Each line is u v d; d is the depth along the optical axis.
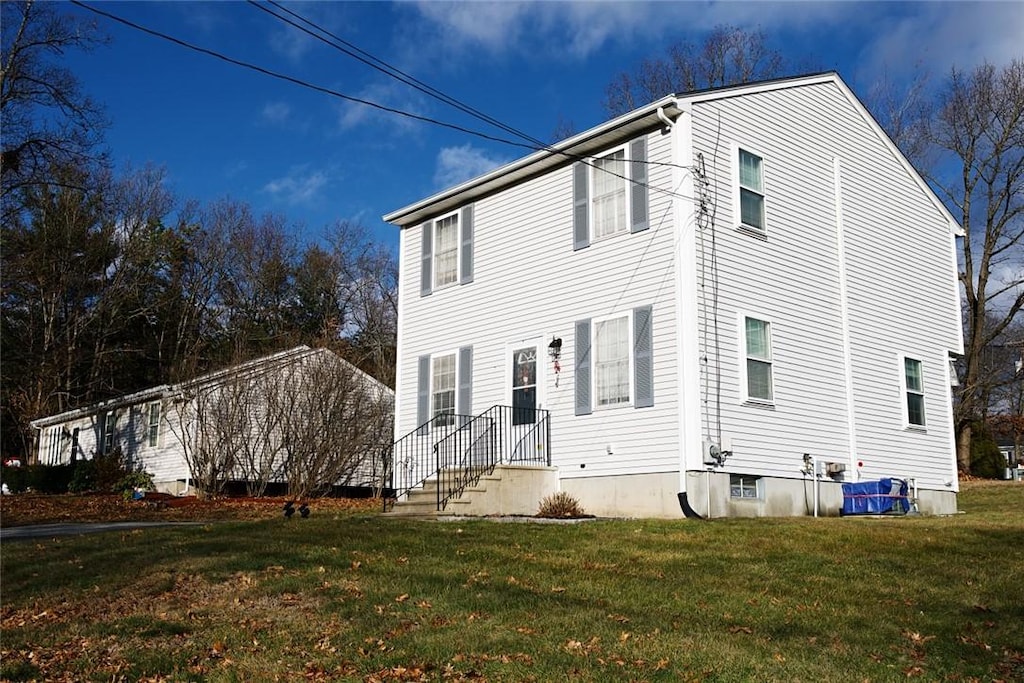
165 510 21.80
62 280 42.72
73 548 12.38
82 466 31.56
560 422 17.05
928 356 20.17
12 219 40.00
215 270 50.91
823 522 13.82
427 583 9.49
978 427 35.53
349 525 13.53
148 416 32.41
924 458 19.39
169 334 48.69
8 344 42.38
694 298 15.28
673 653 7.39
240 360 29.11
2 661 7.84
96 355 42.84
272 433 27.89
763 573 10.16
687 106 15.96
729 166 16.48
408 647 7.60
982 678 7.02
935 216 21.39
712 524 13.34
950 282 21.34
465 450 18.77
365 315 52.94
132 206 45.53
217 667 7.49
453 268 20.06
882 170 20.06
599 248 16.97
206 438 27.03
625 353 16.16
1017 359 41.00
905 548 11.55
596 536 12.37
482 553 11.08
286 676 7.19
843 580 9.91
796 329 17.05
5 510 21.97
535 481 16.59
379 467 28.28
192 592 9.66
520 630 7.95
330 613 8.63
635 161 16.61
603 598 9.07
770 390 16.22
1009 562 10.75
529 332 18.02
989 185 33.97
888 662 7.33
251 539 12.10
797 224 17.62
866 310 18.75
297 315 52.41
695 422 14.89
